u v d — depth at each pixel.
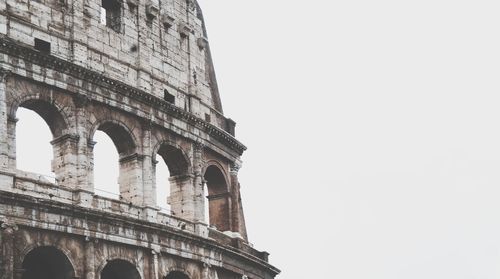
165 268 73.88
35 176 67.12
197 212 80.31
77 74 71.06
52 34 71.19
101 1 76.62
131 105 75.50
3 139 64.50
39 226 64.19
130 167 75.50
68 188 68.50
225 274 81.75
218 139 85.94
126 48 77.69
